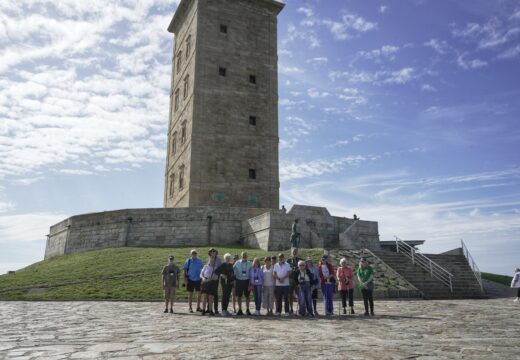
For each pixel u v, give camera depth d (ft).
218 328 32.81
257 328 33.09
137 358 20.86
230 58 136.26
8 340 26.43
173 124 150.00
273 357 21.29
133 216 107.65
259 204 129.08
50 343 25.31
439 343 26.23
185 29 148.15
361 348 24.14
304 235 94.63
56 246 126.52
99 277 71.00
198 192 122.11
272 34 146.00
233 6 140.97
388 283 69.62
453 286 78.23
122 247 102.27
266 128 136.26
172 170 144.77
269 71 141.69
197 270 46.42
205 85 130.41
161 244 103.91
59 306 50.24
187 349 23.41
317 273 45.80
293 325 35.32
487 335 29.94
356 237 103.40
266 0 145.28
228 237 103.40
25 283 71.05
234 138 130.41
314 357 21.36
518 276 66.49
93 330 31.04
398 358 21.27
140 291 61.82
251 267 45.27
